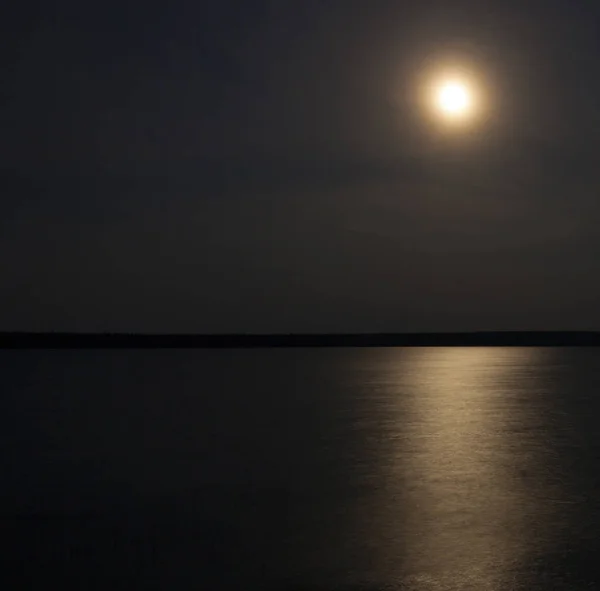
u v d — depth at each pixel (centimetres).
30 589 1381
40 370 9512
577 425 3406
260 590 1352
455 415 3862
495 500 1933
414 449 2731
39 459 2677
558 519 1752
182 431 3400
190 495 2061
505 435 3084
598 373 8144
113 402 4953
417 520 1759
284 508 1894
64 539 1670
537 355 15400
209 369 9700
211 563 1495
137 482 2244
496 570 1424
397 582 1375
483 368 9569
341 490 2073
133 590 1368
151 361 12588
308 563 1480
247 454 2705
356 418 3775
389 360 12900
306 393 5541
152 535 1689
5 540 1670
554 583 1360
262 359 13550
